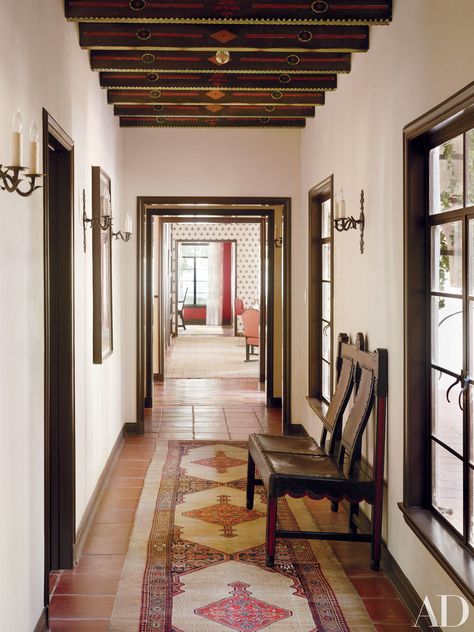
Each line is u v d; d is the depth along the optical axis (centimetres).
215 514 491
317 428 642
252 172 748
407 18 354
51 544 396
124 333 743
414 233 350
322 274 676
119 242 690
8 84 260
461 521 303
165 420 821
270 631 323
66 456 398
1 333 248
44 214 320
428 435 350
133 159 742
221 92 615
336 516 493
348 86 504
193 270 2130
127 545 434
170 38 449
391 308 386
